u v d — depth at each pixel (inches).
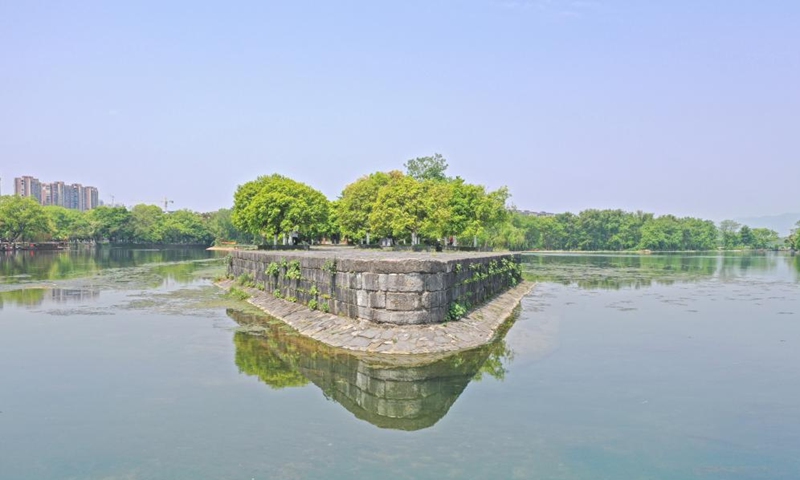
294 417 459.8
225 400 502.9
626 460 376.2
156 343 735.7
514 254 1717.5
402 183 2596.0
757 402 506.3
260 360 642.2
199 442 405.4
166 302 1159.0
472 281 956.0
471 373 593.0
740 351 721.0
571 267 2837.1
